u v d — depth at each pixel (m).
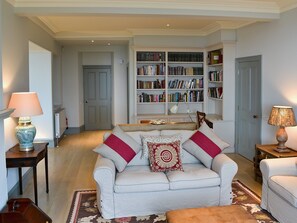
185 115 7.29
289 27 4.42
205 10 4.38
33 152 3.79
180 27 6.71
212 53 6.89
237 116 6.34
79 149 6.93
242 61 6.02
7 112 2.91
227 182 3.55
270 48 4.98
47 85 7.07
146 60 7.28
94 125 9.81
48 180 4.67
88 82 9.66
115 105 9.41
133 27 6.73
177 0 4.24
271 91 5.00
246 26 5.80
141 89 7.36
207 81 7.41
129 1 4.20
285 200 3.12
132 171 3.70
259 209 3.61
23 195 4.12
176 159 3.77
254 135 5.66
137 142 4.03
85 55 9.52
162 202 3.44
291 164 3.50
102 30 7.17
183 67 7.43
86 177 4.90
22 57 4.54
